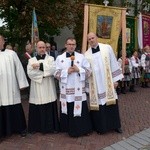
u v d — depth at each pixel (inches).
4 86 141.9
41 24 309.6
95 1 330.3
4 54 143.3
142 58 301.7
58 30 339.0
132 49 317.7
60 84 148.6
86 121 149.5
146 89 296.5
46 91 149.6
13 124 147.4
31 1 290.4
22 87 144.8
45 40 333.1
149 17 328.2
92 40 147.9
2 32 307.0
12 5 297.6
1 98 142.6
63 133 153.5
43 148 135.2
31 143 141.3
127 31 313.9
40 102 149.6
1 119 143.9
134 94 267.4
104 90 149.2
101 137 147.7
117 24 178.9
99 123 150.9
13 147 136.8
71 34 407.8
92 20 175.9
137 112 196.9
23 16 295.9
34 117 152.6
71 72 144.4
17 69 144.9
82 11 310.8
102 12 176.2
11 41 307.7
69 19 307.9
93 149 132.9
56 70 146.8
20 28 300.4
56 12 299.0
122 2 398.6
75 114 145.9
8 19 309.4
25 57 210.2
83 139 145.3
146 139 143.1
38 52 148.7
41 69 146.3
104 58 148.9
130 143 138.2
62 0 301.3
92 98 149.9
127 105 219.5
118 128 153.6
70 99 146.1
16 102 145.7
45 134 152.2
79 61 145.8
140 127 162.6
